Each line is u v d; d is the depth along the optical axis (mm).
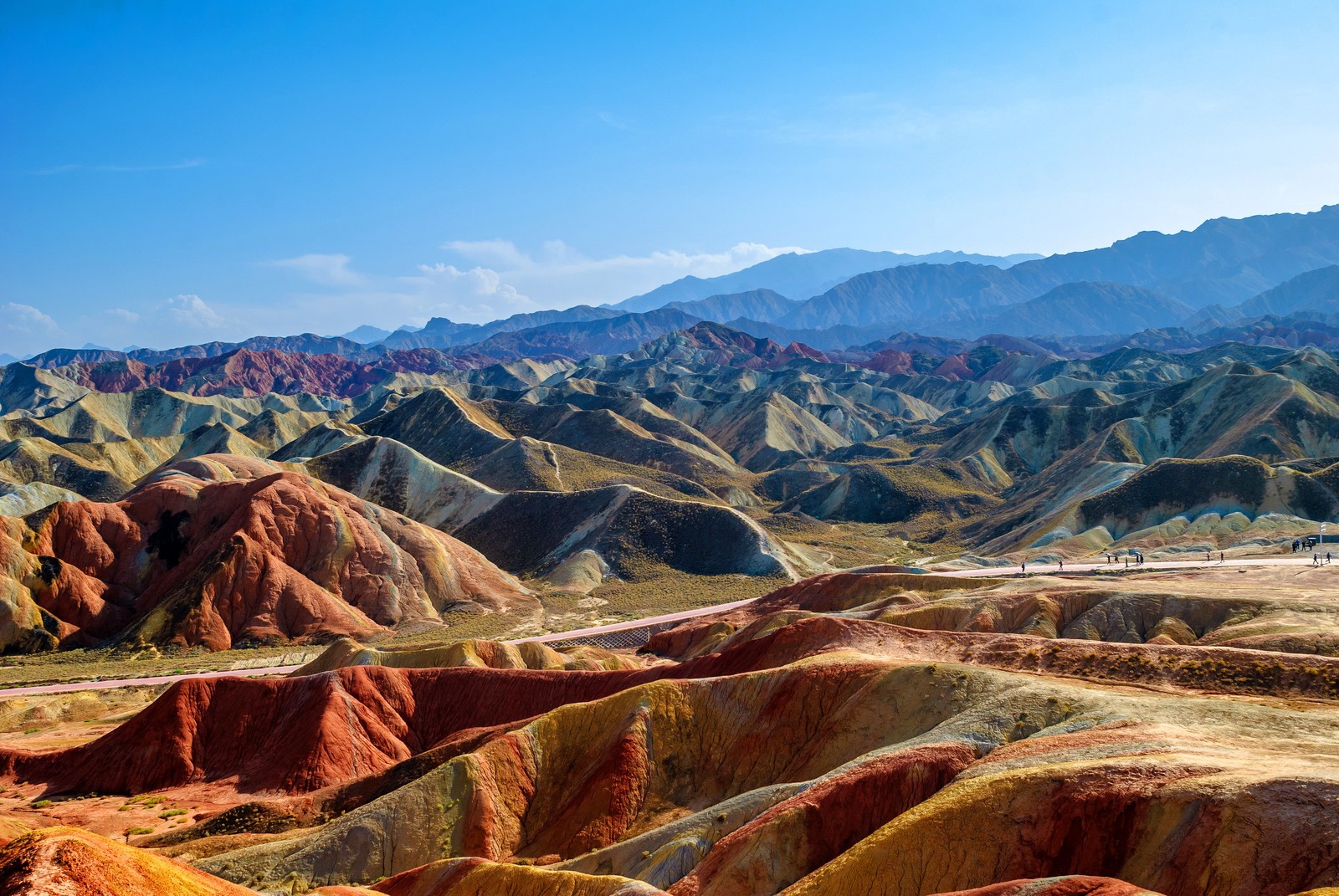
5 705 98875
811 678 61125
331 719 78000
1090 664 60062
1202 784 35531
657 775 60781
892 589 108125
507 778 62469
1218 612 80375
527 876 47094
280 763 76875
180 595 131375
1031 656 63156
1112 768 38500
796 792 48594
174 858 61344
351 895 48344
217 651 124938
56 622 128875
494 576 158625
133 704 103438
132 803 74312
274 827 66250
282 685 83438
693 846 48562
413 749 80312
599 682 78875
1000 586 100562
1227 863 32375
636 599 151375
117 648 124875
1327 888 27453
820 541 196375
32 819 70938
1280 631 70812
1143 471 167125
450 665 92625
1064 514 165625
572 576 161375
